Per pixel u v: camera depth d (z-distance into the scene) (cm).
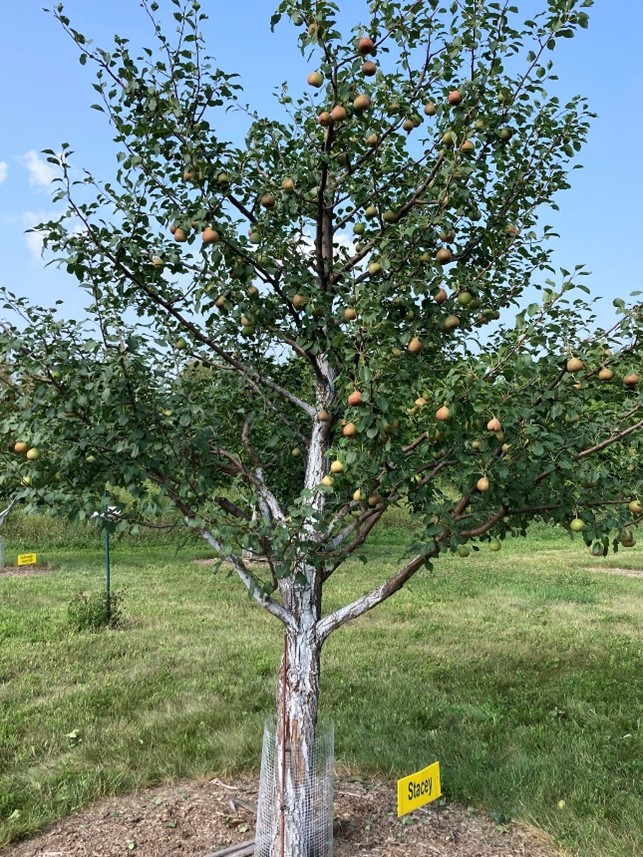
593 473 292
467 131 327
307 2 298
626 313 287
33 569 1349
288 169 370
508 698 623
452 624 919
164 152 329
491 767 475
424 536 320
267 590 322
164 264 333
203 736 528
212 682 659
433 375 350
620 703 607
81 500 313
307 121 382
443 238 327
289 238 371
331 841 361
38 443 308
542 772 457
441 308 332
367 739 516
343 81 320
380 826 401
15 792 441
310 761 350
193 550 1609
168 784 457
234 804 424
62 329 311
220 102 319
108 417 323
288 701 353
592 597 1123
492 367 289
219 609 999
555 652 782
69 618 891
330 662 733
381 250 342
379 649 793
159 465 321
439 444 323
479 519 343
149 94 310
